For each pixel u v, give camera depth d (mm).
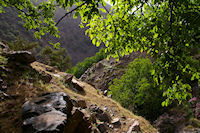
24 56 6828
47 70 10734
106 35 2879
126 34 2953
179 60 2480
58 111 2865
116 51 3123
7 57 6426
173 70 2631
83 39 90812
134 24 2971
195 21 2146
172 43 2516
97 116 6684
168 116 11469
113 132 6031
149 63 14328
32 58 7273
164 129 10523
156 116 12703
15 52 6820
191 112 10406
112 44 3061
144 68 14453
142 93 12484
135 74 15203
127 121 7582
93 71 35188
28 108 2824
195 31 2137
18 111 3672
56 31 5418
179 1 2309
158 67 2793
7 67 5758
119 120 7324
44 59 42656
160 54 2855
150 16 2922
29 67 6969
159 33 2645
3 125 2994
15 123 3160
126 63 30359
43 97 3387
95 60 43750
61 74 11195
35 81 6188
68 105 3461
